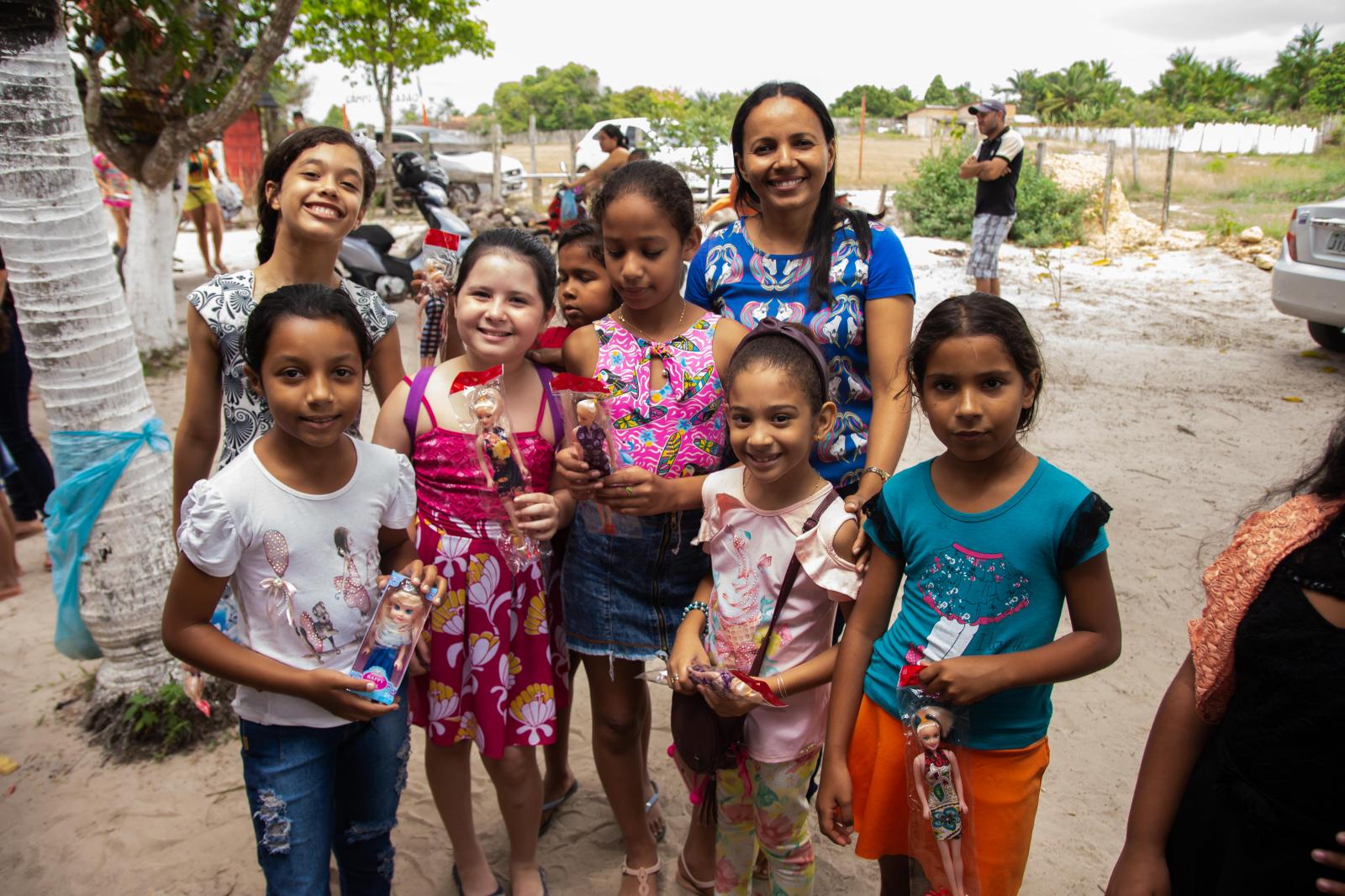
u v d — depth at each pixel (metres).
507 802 2.51
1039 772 1.98
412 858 2.90
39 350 3.24
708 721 2.15
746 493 2.21
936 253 13.02
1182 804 1.66
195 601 1.97
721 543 2.25
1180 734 1.67
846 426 2.48
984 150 9.12
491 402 2.19
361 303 2.63
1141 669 3.80
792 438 2.01
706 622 2.33
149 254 7.87
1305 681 1.40
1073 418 6.59
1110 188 13.95
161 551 3.48
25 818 3.06
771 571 2.18
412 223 17.05
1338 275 7.39
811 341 2.10
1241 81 61.41
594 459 2.15
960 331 1.81
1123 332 8.96
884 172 25.58
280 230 2.51
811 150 2.30
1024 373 1.85
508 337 2.26
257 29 7.71
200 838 2.97
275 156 2.49
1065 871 2.80
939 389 1.87
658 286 2.28
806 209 2.42
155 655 3.51
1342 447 1.50
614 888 2.76
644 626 2.42
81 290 3.26
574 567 2.45
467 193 19.27
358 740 2.21
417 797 3.21
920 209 14.85
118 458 3.34
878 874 2.84
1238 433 6.26
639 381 2.37
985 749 1.93
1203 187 19.53
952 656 1.92
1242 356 8.08
